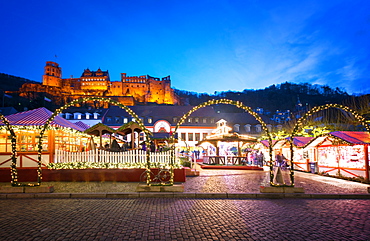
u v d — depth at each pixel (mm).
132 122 19281
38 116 16016
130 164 14867
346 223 6949
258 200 10250
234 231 6203
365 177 14781
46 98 106500
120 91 120062
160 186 11344
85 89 118375
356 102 33438
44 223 6801
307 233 6117
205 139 27344
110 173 14867
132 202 9695
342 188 12523
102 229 6297
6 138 15430
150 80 125250
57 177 14859
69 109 58562
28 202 9734
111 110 58750
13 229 6297
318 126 31328
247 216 7602
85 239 5641
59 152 15266
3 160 15164
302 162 22141
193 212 8062
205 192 11195
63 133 18266
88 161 15055
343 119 34344
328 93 156625
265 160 28984
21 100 104312
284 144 24078
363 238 5824
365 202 9930
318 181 15172
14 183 11508
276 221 7094
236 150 31750
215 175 17719
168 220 7105
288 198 10773
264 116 59969
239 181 14648
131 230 6223
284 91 181875
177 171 14602
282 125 57625
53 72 124688
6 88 138000
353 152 15891
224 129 35875
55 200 10156
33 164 15086
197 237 5789
